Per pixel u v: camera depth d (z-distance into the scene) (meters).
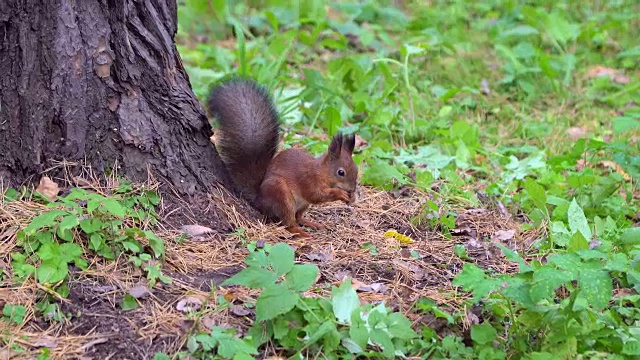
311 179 9.85
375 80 15.82
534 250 9.73
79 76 8.64
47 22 8.48
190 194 9.28
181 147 9.34
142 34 9.04
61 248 7.80
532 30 19.08
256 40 18.17
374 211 10.62
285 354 7.11
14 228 8.04
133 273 7.93
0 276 7.57
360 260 9.02
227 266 8.54
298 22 19.25
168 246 8.52
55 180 8.66
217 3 19.27
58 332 7.13
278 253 7.33
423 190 11.38
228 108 10.06
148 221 8.72
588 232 9.80
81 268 7.81
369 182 11.37
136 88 9.02
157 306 7.55
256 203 9.91
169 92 9.28
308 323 7.25
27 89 8.54
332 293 7.54
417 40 18.64
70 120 8.63
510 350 7.38
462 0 22.91
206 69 16.14
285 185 9.77
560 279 6.63
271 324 7.20
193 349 6.95
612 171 12.62
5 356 6.74
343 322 7.32
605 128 14.99
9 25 8.47
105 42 8.73
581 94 16.67
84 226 7.95
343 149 10.20
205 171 9.52
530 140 14.46
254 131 9.99
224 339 6.95
